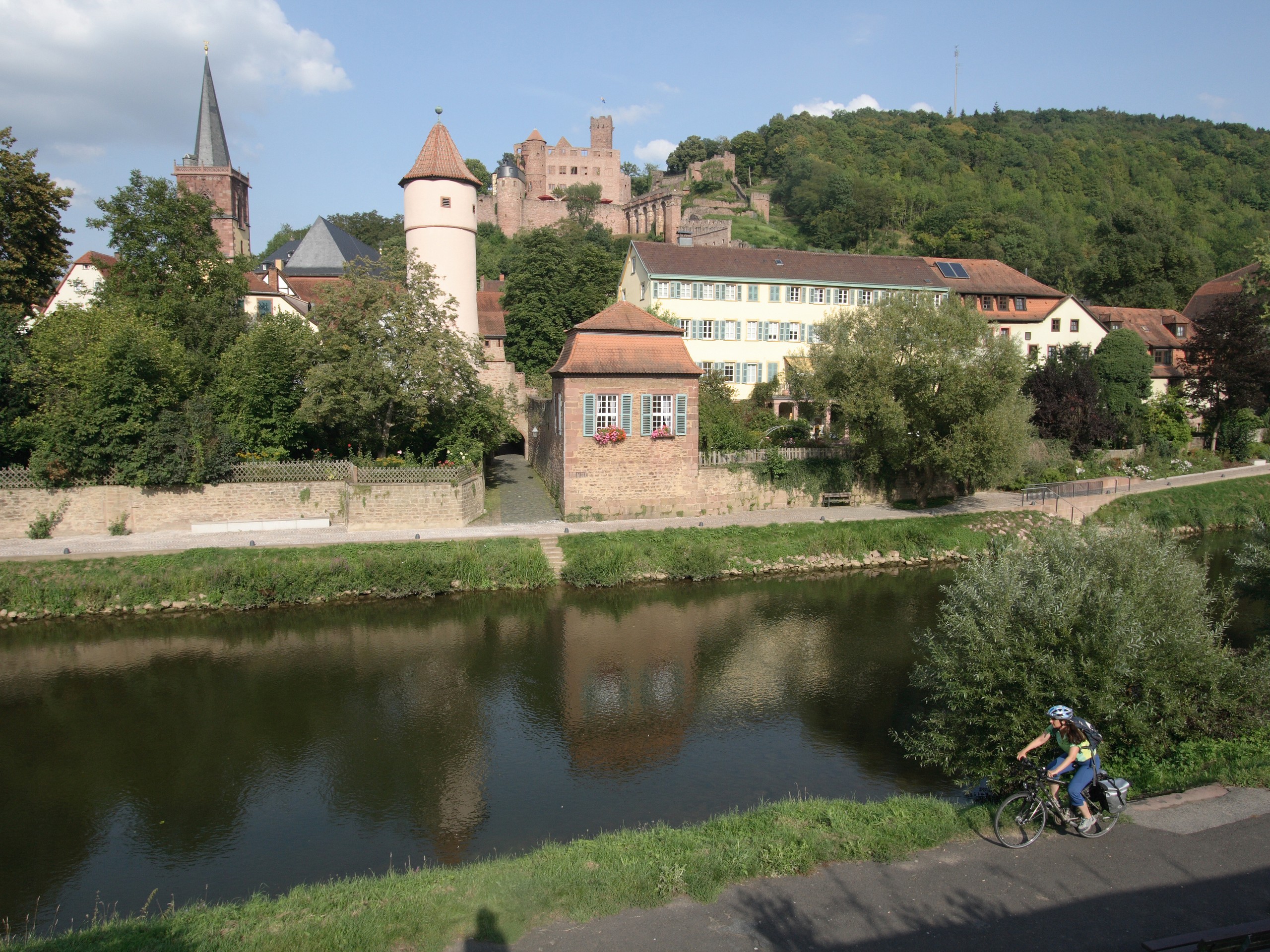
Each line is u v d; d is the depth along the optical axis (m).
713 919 8.33
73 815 14.47
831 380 34.81
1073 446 47.34
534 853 10.72
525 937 8.12
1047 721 12.25
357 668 21.58
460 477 31.64
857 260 56.91
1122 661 12.05
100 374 29.05
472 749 16.92
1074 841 9.62
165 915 9.75
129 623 24.86
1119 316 62.34
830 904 8.52
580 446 33.09
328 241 67.69
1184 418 51.97
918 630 24.66
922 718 17.98
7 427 29.47
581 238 110.62
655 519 34.03
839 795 14.51
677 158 167.12
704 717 18.44
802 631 24.59
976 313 34.25
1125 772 12.06
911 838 9.82
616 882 9.08
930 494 40.09
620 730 17.83
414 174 42.81
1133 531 14.34
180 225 40.03
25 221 36.06
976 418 33.34
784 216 135.62
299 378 33.69
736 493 36.00
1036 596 13.03
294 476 30.95
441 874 10.26
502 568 28.33
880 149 152.12
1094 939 7.70
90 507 29.25
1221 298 52.66
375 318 32.03
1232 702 12.99
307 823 14.08
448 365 33.12
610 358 33.34
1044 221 110.38
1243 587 25.83
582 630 24.62
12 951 8.48
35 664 21.78
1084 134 154.12
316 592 26.67
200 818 14.31
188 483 29.88
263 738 17.55
